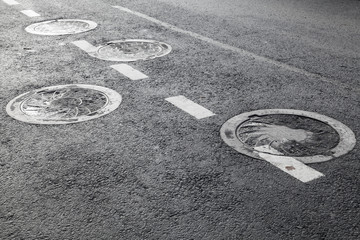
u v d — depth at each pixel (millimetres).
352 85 5922
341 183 3686
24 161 4066
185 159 4078
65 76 6207
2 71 6434
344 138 4410
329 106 5223
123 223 3197
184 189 3617
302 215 3279
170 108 5184
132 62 6801
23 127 4723
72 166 3975
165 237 3045
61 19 9578
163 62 6801
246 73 6348
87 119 4898
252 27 8898
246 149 4219
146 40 7969
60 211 3338
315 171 3850
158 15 9930
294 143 4309
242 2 11430
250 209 3352
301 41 7953
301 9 10539
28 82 5988
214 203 3428
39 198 3502
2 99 5438
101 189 3619
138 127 4723
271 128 4641
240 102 5336
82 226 3166
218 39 8047
